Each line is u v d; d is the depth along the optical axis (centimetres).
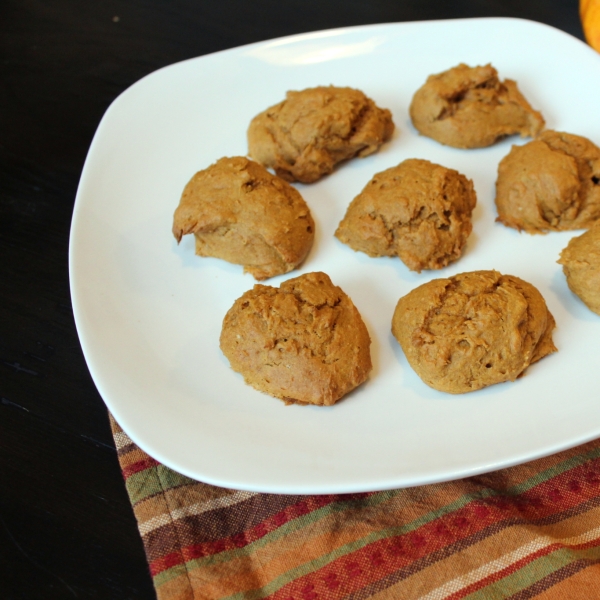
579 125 32
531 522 24
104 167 31
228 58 34
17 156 34
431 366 25
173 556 23
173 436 24
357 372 25
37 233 31
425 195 28
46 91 37
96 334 26
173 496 24
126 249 29
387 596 23
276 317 25
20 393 27
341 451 24
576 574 22
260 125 31
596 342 26
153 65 38
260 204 28
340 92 31
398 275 29
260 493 24
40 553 24
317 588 23
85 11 41
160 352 27
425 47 34
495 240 29
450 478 23
